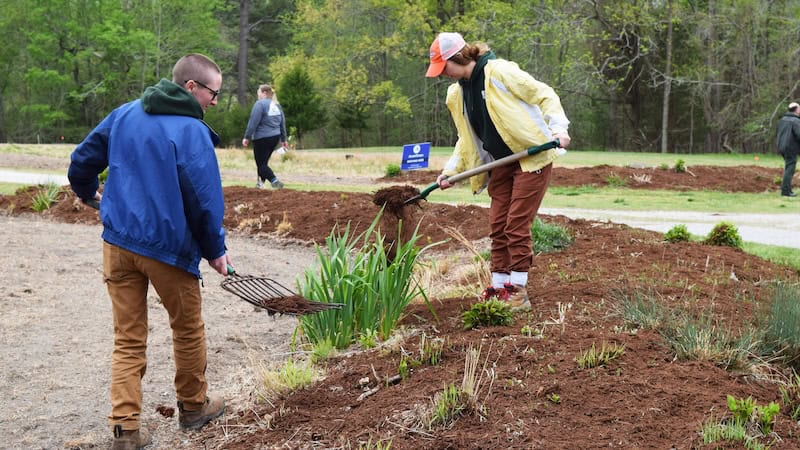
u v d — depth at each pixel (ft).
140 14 185.88
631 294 18.25
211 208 12.72
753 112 141.90
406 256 18.15
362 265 19.13
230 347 18.76
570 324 16.28
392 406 13.17
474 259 24.50
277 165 72.08
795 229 36.63
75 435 14.02
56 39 186.09
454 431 12.10
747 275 22.25
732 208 46.32
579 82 147.54
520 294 17.62
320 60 163.02
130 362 13.08
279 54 209.05
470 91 17.22
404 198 20.04
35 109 183.11
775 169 68.80
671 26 147.95
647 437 11.48
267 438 13.08
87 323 20.65
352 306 17.43
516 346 14.85
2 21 181.68
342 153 90.68
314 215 35.19
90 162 13.30
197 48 187.83
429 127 193.36
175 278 12.94
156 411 14.97
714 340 14.87
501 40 139.03
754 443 11.10
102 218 12.80
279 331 20.26
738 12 140.67
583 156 93.97
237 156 79.15
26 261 27.63
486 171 18.21
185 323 13.42
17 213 39.88
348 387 14.57
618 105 179.11
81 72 198.29
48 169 68.28
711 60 150.00
